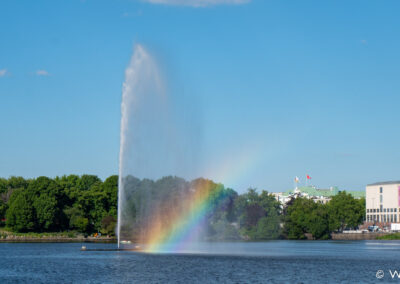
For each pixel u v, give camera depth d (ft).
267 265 325.21
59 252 416.87
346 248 537.65
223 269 297.94
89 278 256.73
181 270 290.56
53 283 240.73
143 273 276.21
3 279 252.62
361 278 270.05
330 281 257.96
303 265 329.52
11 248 478.18
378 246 590.96
